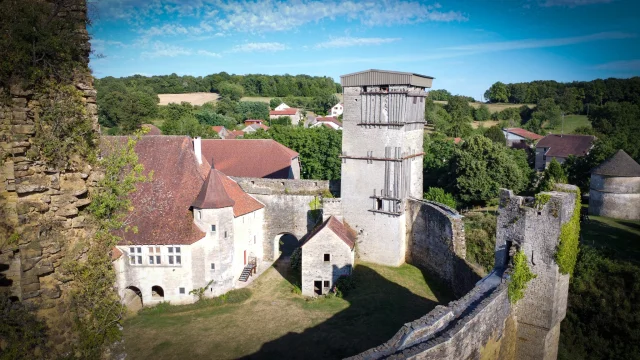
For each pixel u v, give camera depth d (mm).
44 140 13406
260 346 27875
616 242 41969
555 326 23344
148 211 35000
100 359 14664
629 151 63844
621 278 28750
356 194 40406
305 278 35719
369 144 39219
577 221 23203
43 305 13438
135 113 89125
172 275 34219
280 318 31562
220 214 34625
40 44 12914
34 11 12789
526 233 22656
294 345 27812
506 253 23641
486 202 59500
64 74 13781
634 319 26656
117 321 15594
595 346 27422
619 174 53125
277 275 40188
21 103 12898
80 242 14648
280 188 42969
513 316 22594
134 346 28141
